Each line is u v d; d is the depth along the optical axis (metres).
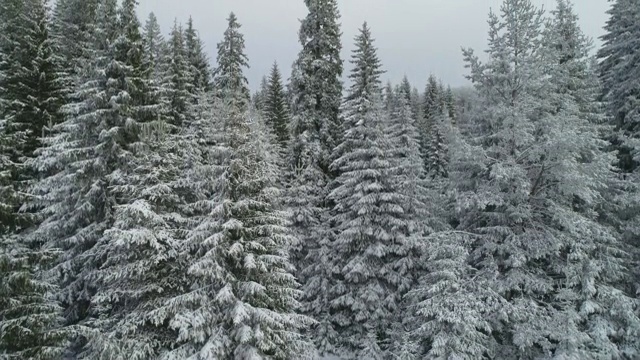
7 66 20.83
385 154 22.48
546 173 18.59
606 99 24.48
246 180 14.75
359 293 20.92
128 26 17.02
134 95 17.06
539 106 18.34
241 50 29.28
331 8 26.67
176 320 12.63
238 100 15.58
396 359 17.66
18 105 18.94
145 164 15.00
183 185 15.58
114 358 11.80
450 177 20.66
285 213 15.86
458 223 22.31
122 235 12.72
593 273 17.33
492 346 17.25
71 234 16.61
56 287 11.99
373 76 23.70
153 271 14.26
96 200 16.02
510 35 19.09
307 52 26.47
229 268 14.14
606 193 21.00
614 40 25.73
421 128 46.16
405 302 20.64
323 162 25.56
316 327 21.84
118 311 14.33
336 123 27.12
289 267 14.99
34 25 20.47
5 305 10.86
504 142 18.78
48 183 16.25
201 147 18.84
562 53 22.16
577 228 17.31
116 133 15.72
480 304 16.36
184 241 14.11
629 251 20.44
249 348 12.79
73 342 14.81
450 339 15.81
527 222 18.81
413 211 22.23
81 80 18.70
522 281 17.41
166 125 16.98
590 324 17.64
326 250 22.58
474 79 19.83
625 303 17.25
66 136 16.47
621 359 17.42
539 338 16.44
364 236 21.31
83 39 25.47
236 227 13.74
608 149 23.45
